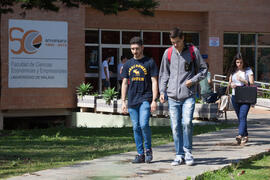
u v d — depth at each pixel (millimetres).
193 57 7473
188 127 7449
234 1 24016
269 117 16422
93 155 8961
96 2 13359
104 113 18578
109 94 18141
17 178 6512
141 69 7605
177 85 7492
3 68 19375
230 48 24531
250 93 9844
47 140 12516
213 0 23531
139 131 7738
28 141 12320
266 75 25344
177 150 7633
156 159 8125
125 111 7824
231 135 11555
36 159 8844
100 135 13875
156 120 16359
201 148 9461
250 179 6805
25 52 19750
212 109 15016
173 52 7578
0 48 18734
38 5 13438
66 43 20500
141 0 13727
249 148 9445
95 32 22062
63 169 7172
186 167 7332
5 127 20359
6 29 19391
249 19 24422
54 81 20297
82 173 6789
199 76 7410
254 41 25109
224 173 7094
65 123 21000
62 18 20359
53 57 20266
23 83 19766
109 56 22344
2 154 9562
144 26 22812
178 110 7582
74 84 20672
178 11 23344
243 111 9961
